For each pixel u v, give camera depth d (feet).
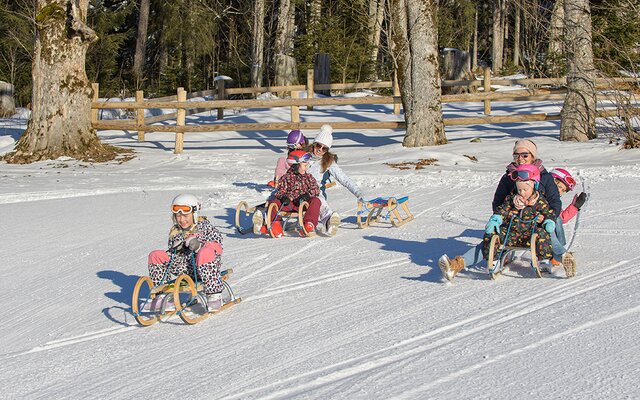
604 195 39.27
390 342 18.43
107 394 16.93
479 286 23.12
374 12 127.65
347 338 19.10
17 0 121.49
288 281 25.80
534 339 17.60
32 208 45.16
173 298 23.70
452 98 68.18
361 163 60.54
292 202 33.47
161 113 102.37
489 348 17.24
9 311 25.31
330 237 32.83
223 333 20.74
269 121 90.74
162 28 145.38
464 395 14.60
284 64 109.81
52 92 70.59
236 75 136.36
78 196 49.52
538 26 85.87
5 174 62.03
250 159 66.44
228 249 31.48
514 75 130.31
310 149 34.71
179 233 22.68
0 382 18.48
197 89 130.93
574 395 14.19
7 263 31.86
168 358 19.10
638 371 15.07
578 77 64.03
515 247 23.84
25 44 119.24
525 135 71.82
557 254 23.53
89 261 31.24
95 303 25.12
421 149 64.95
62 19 70.79
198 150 73.92
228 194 46.65
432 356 17.04
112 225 38.58
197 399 15.96
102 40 128.98
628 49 71.20
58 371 18.95
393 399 14.66
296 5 147.54
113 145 77.51
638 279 22.41
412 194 43.70
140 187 51.80
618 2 73.36
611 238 28.91
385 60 135.74
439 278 24.58
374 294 23.21
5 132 86.74
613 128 63.93
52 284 28.14
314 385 16.01
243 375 17.15
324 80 104.68
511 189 24.36
